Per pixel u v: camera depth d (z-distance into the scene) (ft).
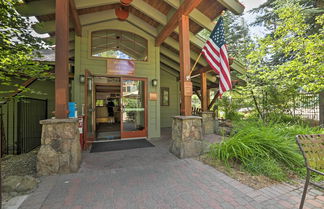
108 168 8.88
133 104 17.39
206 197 5.98
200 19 13.46
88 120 15.25
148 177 7.66
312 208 5.33
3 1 8.46
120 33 17.44
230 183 7.05
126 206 5.44
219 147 9.82
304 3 20.86
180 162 9.72
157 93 18.31
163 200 5.79
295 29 13.62
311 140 5.33
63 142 8.27
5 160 10.27
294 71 13.53
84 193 6.24
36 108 15.87
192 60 19.77
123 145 14.17
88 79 15.02
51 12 11.99
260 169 7.93
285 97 16.87
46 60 15.10
